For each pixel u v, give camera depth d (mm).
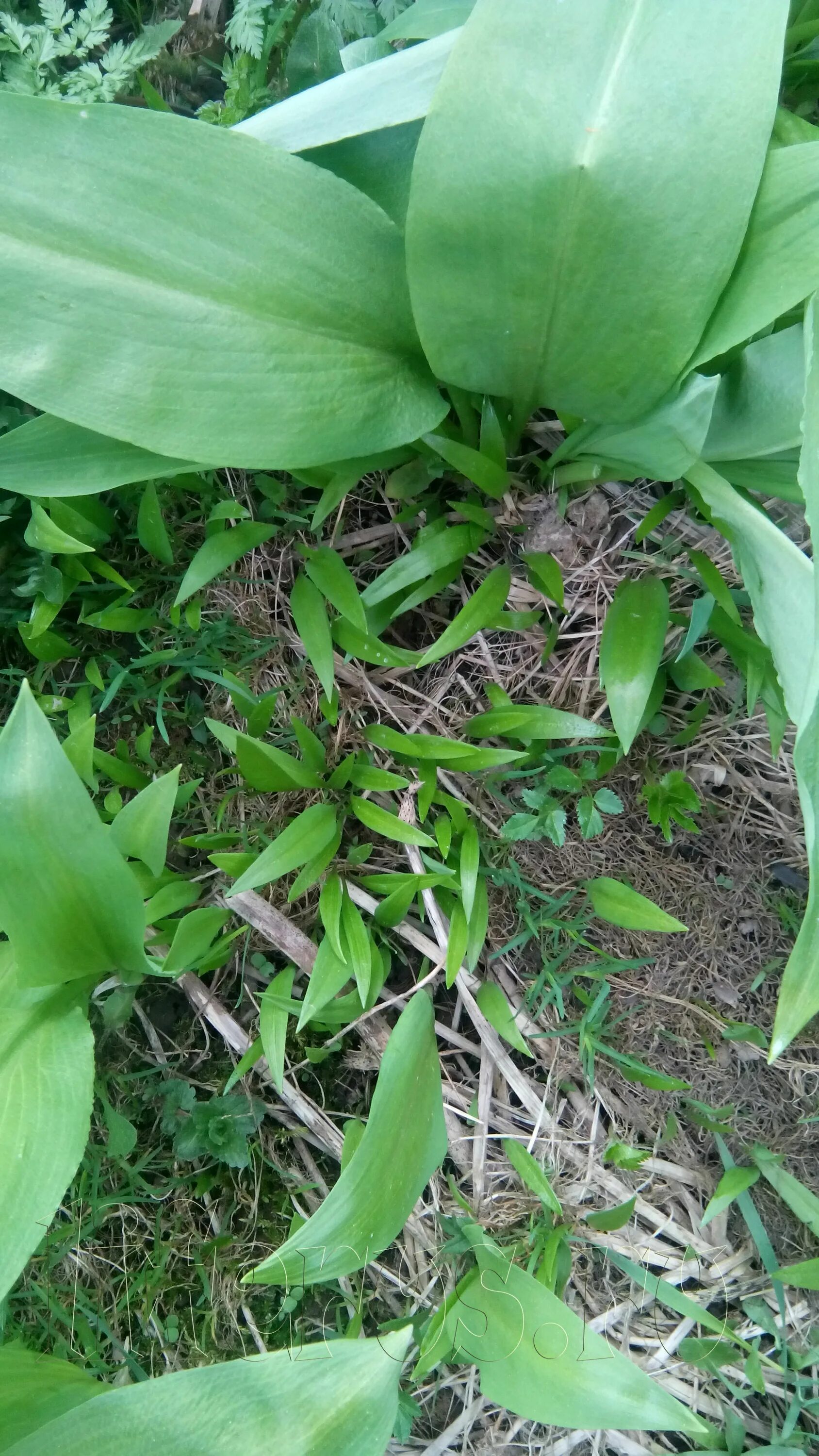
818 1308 335
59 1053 256
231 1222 329
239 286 226
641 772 329
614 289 218
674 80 195
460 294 227
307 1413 226
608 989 327
